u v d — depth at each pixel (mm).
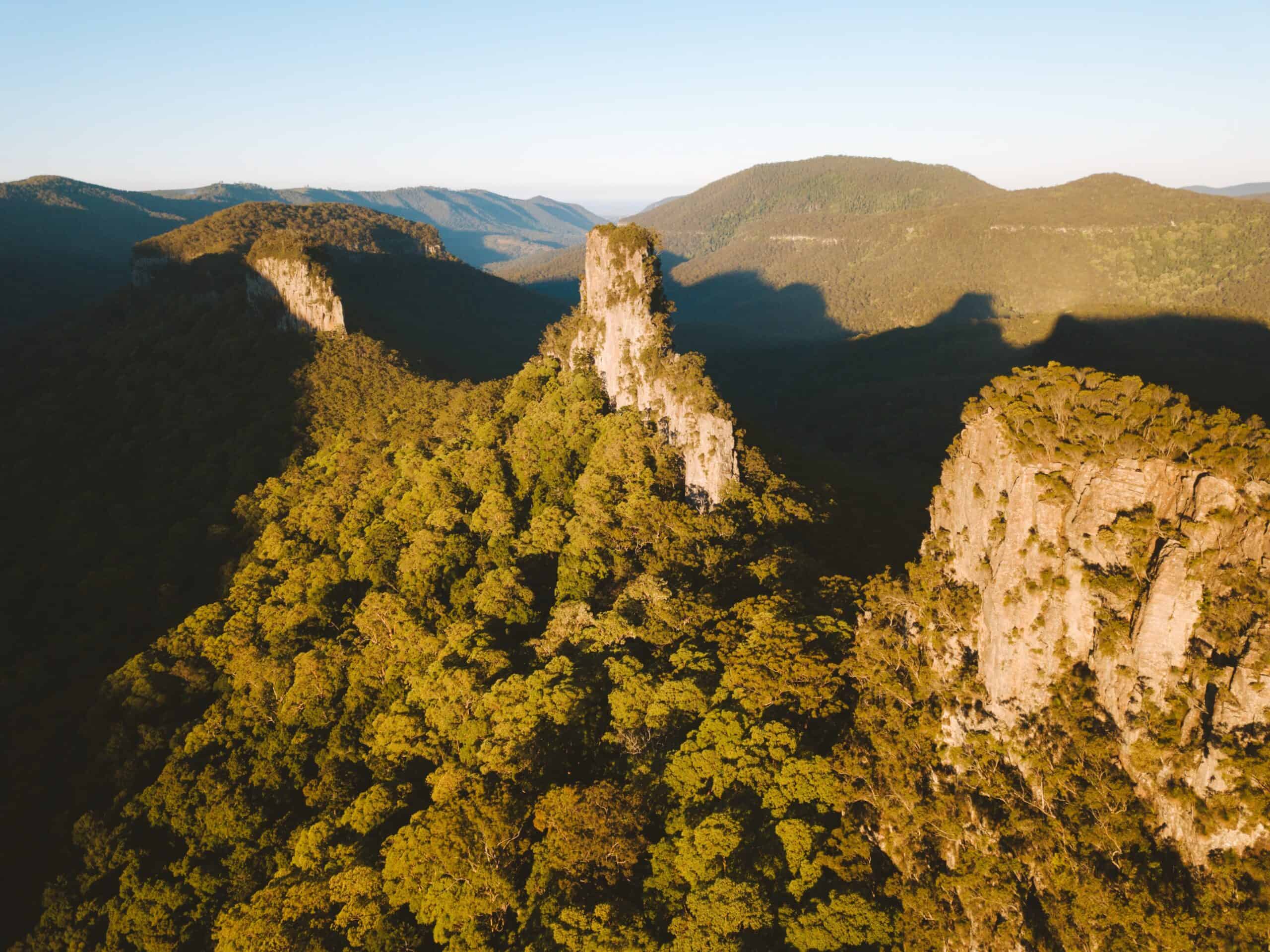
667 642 76500
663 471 114250
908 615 56406
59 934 74812
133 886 76125
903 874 47312
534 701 67938
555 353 157375
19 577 133250
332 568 112125
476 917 53938
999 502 47562
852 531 107938
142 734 91250
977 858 43500
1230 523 38031
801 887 47094
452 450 140750
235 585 116625
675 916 48531
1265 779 34438
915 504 134375
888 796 49906
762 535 100438
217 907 73250
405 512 120625
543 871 53562
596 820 53219
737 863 48719
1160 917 35875
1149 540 41062
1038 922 40531
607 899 51719
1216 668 37375
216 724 89000
